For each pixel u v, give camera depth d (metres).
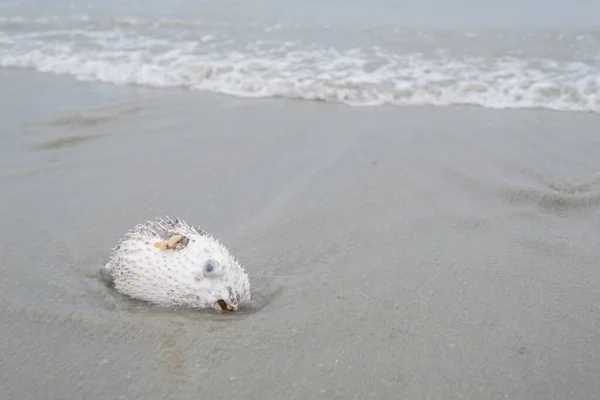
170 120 2.04
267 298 1.28
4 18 3.21
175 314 1.21
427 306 1.26
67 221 1.49
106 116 2.04
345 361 1.14
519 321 1.22
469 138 1.92
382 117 2.09
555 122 2.05
